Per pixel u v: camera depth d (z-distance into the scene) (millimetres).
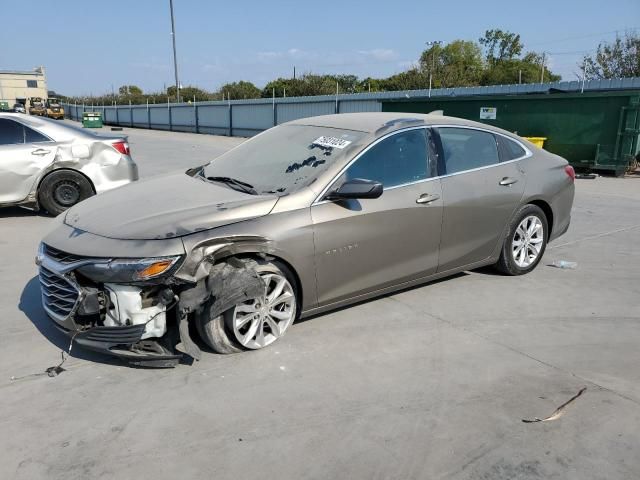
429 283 5051
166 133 36656
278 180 3957
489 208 4750
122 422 2891
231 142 26031
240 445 2719
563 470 2574
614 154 13133
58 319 3404
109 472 2521
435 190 4348
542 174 5234
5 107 56906
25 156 7191
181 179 4383
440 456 2658
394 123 4277
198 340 3768
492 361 3609
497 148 4969
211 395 3143
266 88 59844
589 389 3281
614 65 32906
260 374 3383
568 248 6363
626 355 3723
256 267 3504
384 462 2609
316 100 28734
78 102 72938
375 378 3363
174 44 45938
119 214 3602
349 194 3676
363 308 4426
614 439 2809
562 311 4457
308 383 3291
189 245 3209
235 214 3479
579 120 13484
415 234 4246
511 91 22391
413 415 2986
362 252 3965
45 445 2701
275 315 3674
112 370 3416
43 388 3201
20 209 8266
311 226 3660
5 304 4453
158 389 3201
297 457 2635
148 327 3227
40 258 3525
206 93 61906
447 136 4582
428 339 3906
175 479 2480
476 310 4441
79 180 7523
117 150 7801
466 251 4703
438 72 45438
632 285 5102
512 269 5203
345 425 2887
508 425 2910
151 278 3121
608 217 8180
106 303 3248
